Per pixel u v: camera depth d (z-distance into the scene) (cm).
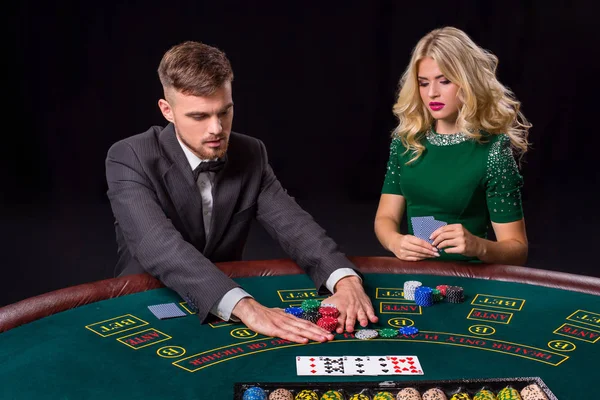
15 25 873
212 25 929
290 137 949
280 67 942
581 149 876
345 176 895
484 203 327
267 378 187
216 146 261
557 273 266
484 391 177
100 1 891
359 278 262
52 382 184
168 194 287
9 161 868
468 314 234
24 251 613
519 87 891
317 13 923
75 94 898
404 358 199
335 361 197
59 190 813
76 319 228
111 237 656
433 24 905
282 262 286
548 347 207
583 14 859
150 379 186
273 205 303
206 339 213
